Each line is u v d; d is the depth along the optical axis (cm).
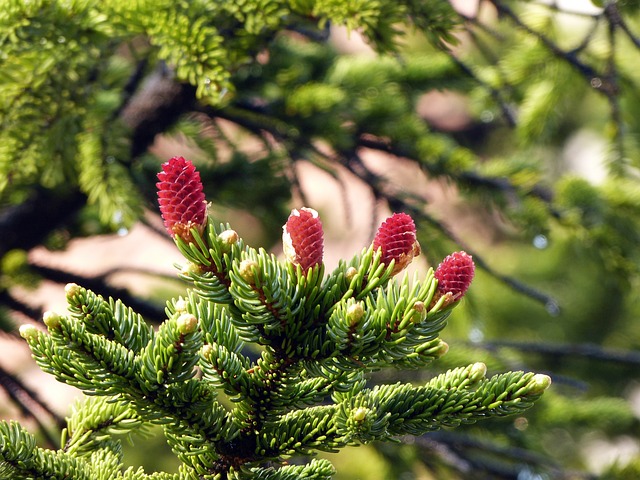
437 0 109
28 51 109
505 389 90
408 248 89
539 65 161
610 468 163
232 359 91
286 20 113
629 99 161
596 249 162
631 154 154
